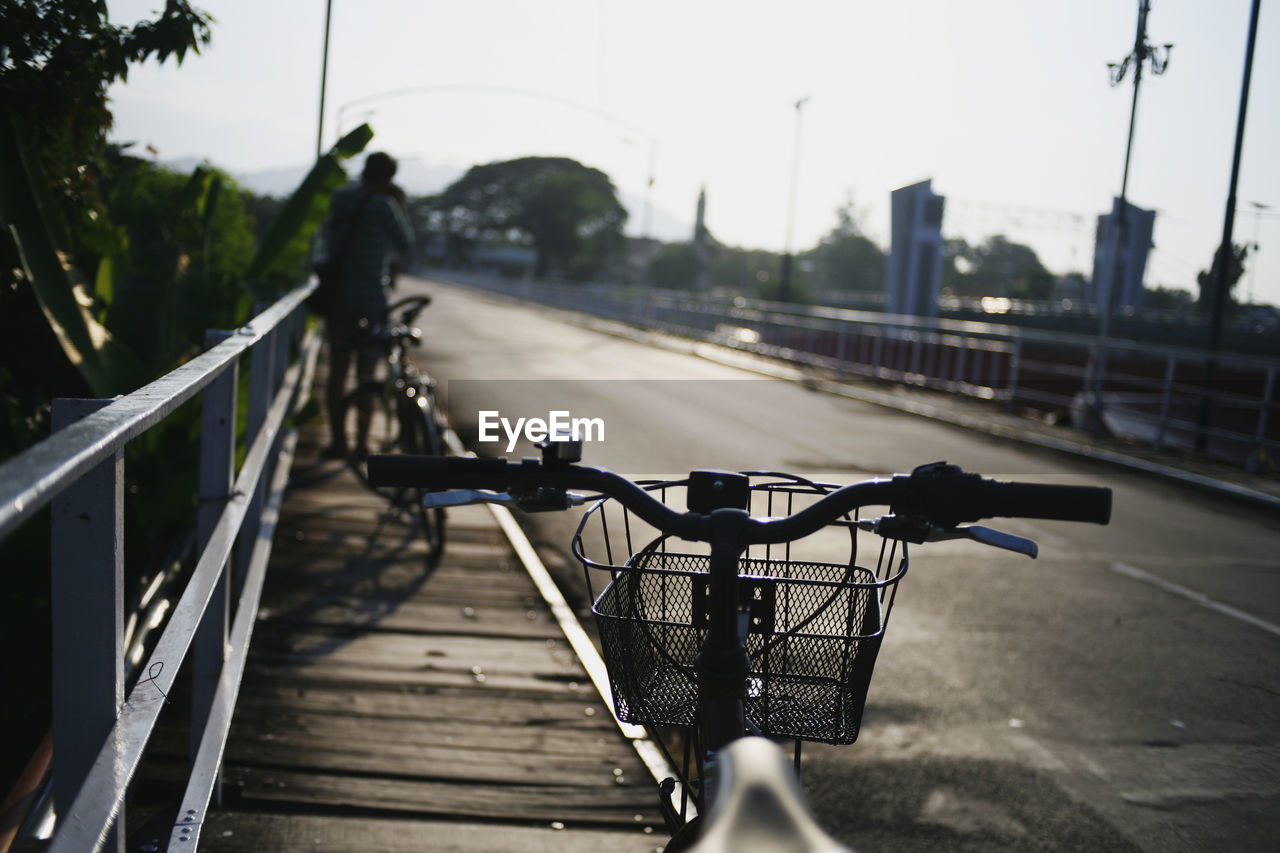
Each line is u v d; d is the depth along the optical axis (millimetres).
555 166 129625
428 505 1982
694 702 2105
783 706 2111
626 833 3473
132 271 6242
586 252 134125
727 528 1870
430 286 80125
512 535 7031
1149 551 8281
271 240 6805
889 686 5078
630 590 2098
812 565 2246
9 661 4148
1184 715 4844
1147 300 59312
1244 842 3686
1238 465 12945
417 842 3318
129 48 4992
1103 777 4168
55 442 1255
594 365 20734
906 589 6734
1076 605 6586
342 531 6992
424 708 4352
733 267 170125
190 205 8031
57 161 5465
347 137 6789
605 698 4539
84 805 1389
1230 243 14531
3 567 4086
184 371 2234
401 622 5367
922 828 3713
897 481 1873
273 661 4746
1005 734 4555
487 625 5402
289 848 3215
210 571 2641
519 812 3555
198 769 2861
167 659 1964
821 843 831
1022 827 3742
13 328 5211
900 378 20266
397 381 7055
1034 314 51719
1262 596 7047
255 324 3775
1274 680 5363
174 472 5141
